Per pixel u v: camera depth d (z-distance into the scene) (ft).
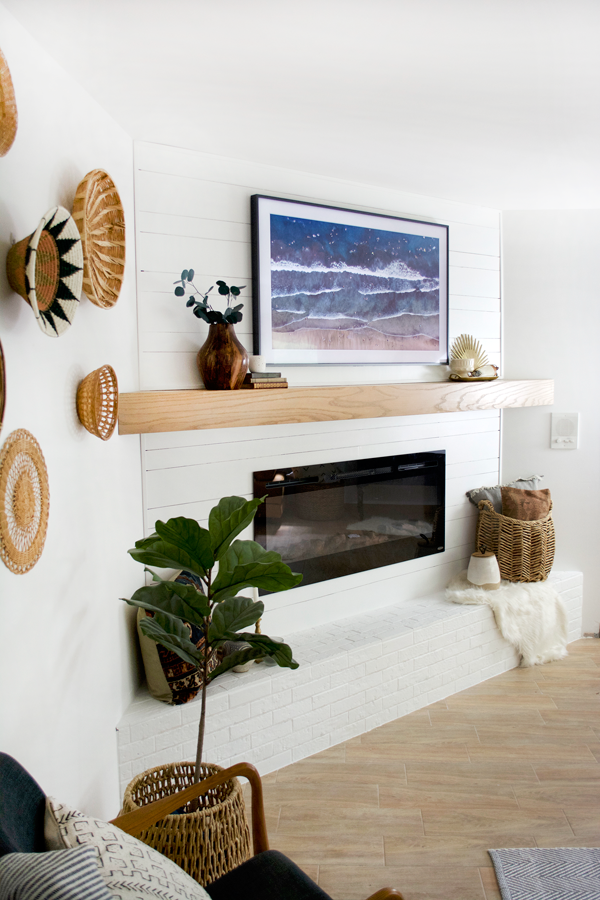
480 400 10.82
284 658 5.73
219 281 8.22
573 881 6.43
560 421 12.41
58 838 3.69
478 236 11.81
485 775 8.29
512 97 6.91
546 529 11.61
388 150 8.63
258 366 8.68
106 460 6.87
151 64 5.92
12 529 4.45
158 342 8.38
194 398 7.68
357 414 9.22
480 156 8.94
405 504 11.08
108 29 5.20
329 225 9.72
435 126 7.75
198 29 5.29
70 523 5.77
